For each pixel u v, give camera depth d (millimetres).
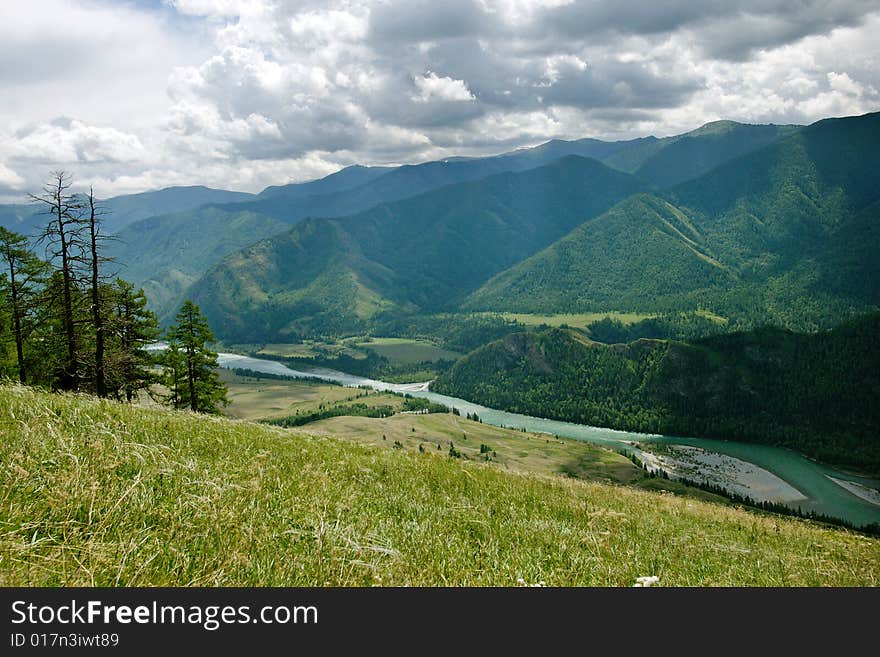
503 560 8188
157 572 5516
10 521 5742
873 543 18562
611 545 10273
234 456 11438
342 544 7145
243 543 6418
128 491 6695
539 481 18406
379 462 15125
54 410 11227
